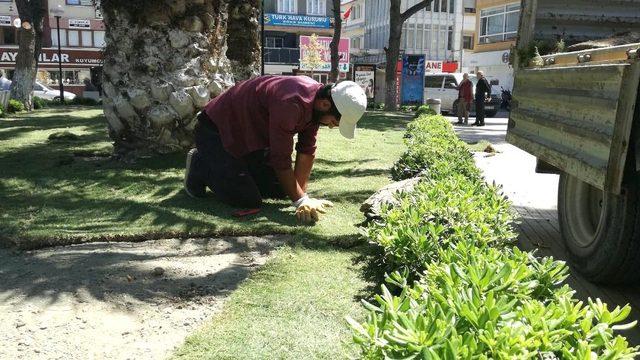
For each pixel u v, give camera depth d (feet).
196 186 17.65
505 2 117.08
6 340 9.04
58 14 80.28
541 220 18.85
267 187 17.88
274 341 9.02
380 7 170.81
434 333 5.31
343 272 12.08
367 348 5.76
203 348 8.81
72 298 10.57
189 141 23.08
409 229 10.60
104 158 24.82
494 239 11.14
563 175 14.51
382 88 110.22
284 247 13.52
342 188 20.47
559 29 17.57
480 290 6.87
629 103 9.57
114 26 21.93
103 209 16.34
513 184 25.17
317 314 10.03
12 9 137.69
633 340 10.00
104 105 22.80
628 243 11.30
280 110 14.83
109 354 8.75
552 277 7.77
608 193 11.64
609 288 12.62
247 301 10.50
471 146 38.17
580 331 5.86
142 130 22.67
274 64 161.07
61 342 9.05
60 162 23.11
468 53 163.84
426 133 27.20
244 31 35.37
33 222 14.97
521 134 15.62
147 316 10.03
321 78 152.97
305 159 16.87
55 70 131.23
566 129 12.23
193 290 11.15
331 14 166.50
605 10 17.72
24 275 11.63
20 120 44.62
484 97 59.41
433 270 7.83
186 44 22.22
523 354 5.13
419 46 158.71
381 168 25.09
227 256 13.17
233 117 16.15
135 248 13.65
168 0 21.66
